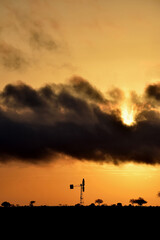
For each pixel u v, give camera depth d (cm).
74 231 13662
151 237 13038
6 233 13312
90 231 13725
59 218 15575
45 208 17288
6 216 15812
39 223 14700
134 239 12738
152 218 15600
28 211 16675
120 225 14550
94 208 17162
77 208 17375
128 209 17262
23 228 13988
